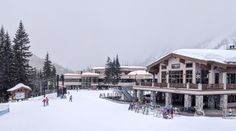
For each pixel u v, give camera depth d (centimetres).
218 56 4141
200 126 2545
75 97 6531
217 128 2441
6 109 3484
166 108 3428
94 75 11081
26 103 4731
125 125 2608
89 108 4134
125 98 5625
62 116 3203
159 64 4800
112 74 10681
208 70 3972
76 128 2441
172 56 4369
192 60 3919
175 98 4653
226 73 3988
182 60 4184
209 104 3975
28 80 7412
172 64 4450
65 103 4922
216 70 3956
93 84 11062
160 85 4319
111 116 3250
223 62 3878
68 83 11088
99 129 2403
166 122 2791
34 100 5406
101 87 10981
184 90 3772
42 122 2750
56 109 3919
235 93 3891
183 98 4472
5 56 6894
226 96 3812
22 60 7288
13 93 5459
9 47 7044
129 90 6394
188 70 4081
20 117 3088
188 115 3391
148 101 4953
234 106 4125
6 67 6819
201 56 3994
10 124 2617
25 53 7488
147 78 8262
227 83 4041
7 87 6781
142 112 3591
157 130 2355
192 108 3578
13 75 6931
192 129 2397
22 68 7181
